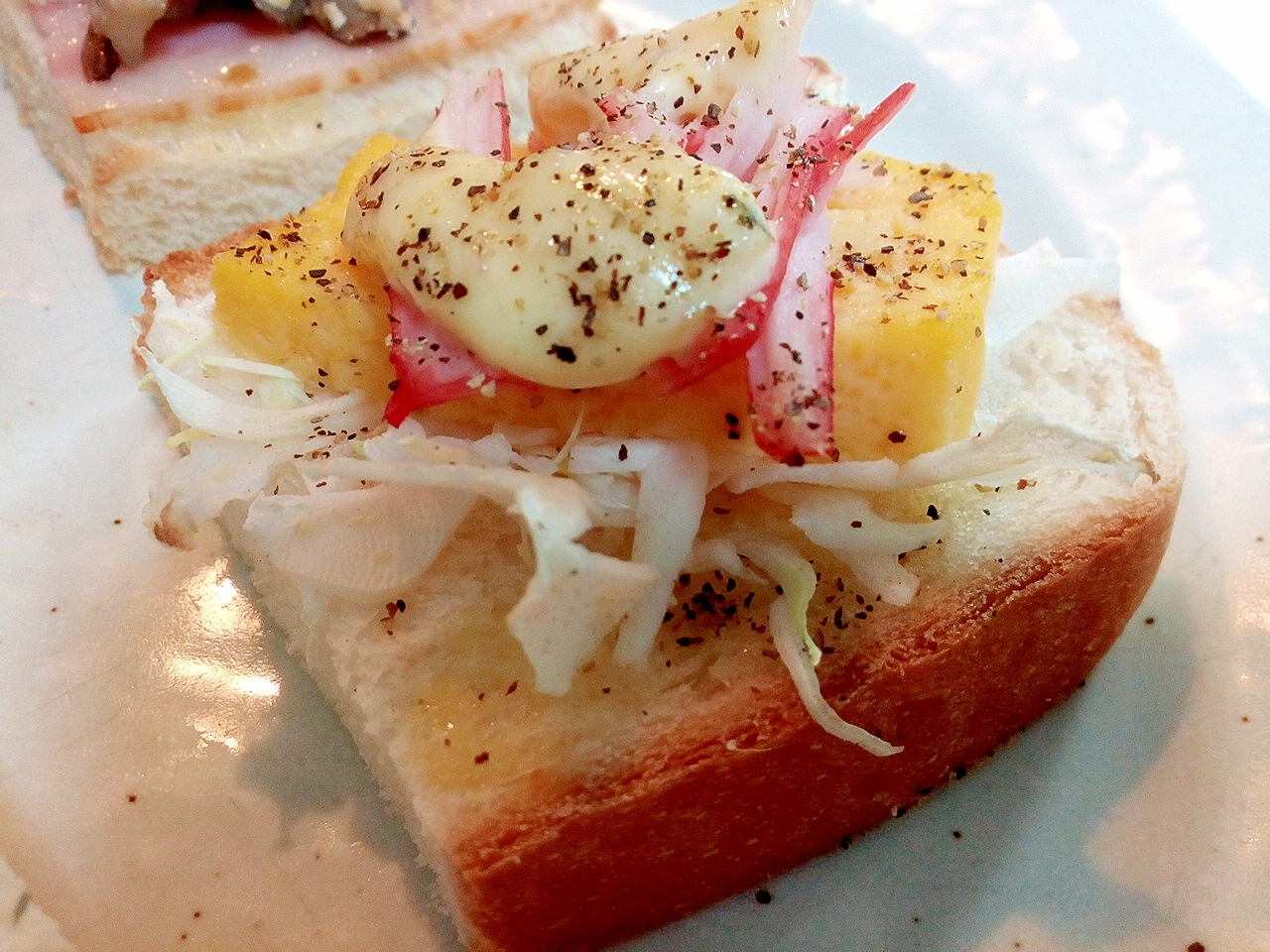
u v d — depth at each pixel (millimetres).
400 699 116
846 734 109
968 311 113
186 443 157
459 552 124
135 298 184
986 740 130
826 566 120
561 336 103
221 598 149
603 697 115
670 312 102
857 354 110
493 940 114
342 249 126
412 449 109
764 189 116
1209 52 192
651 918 121
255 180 197
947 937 120
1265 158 179
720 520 119
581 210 104
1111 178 185
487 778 111
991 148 194
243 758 135
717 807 114
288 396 125
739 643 118
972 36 206
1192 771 128
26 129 206
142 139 187
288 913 124
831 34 213
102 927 122
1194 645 137
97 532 154
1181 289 170
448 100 135
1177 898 119
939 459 111
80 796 132
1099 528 125
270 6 196
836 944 121
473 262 106
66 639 144
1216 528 146
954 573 121
